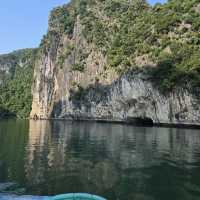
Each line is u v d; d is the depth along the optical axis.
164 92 63.78
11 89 188.38
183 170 18.41
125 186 14.95
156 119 67.12
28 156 23.83
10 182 15.77
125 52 81.62
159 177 16.62
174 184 15.26
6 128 60.00
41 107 132.00
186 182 15.66
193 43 65.88
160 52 69.31
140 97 70.25
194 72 58.25
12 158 22.89
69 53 112.94
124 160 21.81
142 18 91.38
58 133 46.88
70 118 106.44
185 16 72.12
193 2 73.94
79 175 17.22
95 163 20.75
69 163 20.80
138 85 70.56
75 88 102.44
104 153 25.19
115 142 33.47
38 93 136.50
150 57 70.19
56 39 127.81
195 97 57.84
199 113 57.75
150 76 67.44
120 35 92.81
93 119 93.44
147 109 69.25
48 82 128.88
